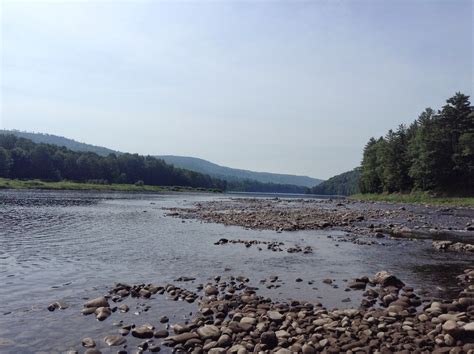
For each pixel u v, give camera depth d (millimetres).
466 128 94438
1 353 9289
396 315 11656
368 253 22875
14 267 18219
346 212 52688
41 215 43625
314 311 12211
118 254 21969
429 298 13945
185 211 55938
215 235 30234
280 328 10758
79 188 155875
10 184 135625
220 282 16203
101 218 42688
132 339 10250
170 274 17578
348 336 9969
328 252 23125
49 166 178125
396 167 109812
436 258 21516
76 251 22562
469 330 9898
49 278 16438
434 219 43469
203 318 11641
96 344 9867
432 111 112938
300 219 42250
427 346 9367
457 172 91312
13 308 12633
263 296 14227
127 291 14602
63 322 11438
